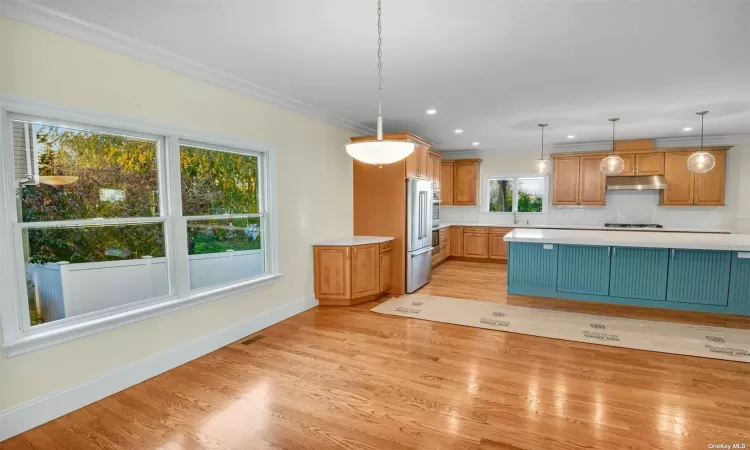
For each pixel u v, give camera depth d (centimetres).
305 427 212
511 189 777
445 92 371
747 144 592
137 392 254
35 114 213
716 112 450
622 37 246
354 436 204
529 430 207
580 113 459
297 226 427
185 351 301
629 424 212
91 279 309
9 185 207
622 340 343
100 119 243
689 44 257
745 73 314
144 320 272
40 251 232
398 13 215
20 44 206
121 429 212
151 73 274
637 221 673
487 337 352
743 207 600
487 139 659
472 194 778
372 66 302
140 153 283
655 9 210
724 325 386
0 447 197
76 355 234
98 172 260
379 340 346
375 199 525
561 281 441
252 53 275
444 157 823
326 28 235
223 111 331
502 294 515
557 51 270
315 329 377
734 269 375
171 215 295
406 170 507
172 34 245
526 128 555
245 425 215
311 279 452
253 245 391
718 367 286
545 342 339
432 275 641
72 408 231
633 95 381
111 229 268
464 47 263
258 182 386
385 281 499
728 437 199
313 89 364
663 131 572
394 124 527
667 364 291
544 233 498
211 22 227
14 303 207
